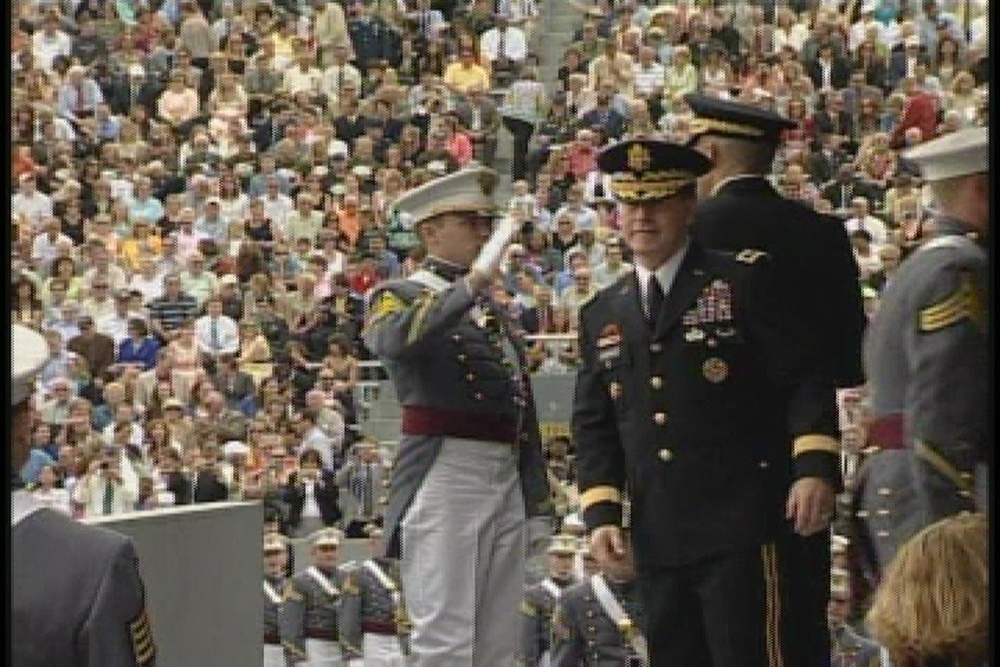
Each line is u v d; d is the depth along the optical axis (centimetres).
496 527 4075
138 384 11444
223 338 11894
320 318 12106
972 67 14688
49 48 15175
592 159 13900
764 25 15188
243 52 15512
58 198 13512
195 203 13575
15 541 2606
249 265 12681
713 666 3416
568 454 9256
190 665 4141
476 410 4038
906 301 3098
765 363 3406
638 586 3500
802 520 3334
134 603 2644
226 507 4269
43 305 12250
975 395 3045
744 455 3397
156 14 15662
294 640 7388
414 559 4062
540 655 6456
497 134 14838
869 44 14750
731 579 3375
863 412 3550
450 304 3938
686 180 3425
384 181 13700
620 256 12112
